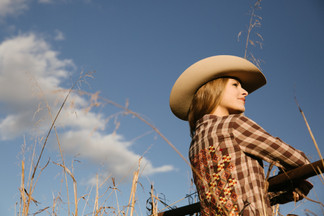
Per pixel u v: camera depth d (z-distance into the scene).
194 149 2.09
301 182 1.85
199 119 2.20
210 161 1.93
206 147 1.98
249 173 1.82
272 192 1.93
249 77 2.62
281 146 1.82
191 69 2.46
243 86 2.75
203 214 1.93
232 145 1.89
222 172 1.85
